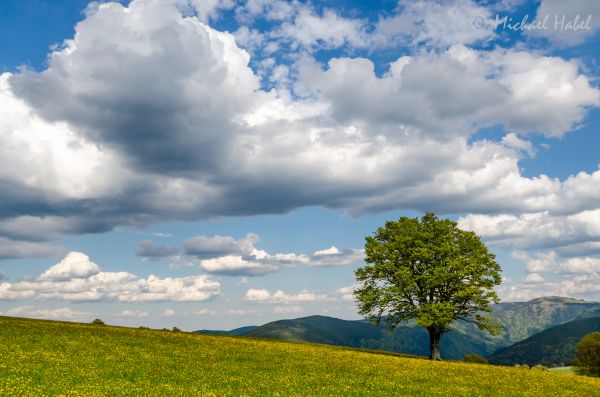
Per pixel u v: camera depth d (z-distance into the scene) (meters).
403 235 67.06
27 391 24.22
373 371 43.28
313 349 61.31
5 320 62.09
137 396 25.23
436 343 65.25
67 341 46.06
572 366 119.31
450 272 63.81
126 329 66.94
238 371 37.66
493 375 47.56
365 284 68.44
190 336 64.94
